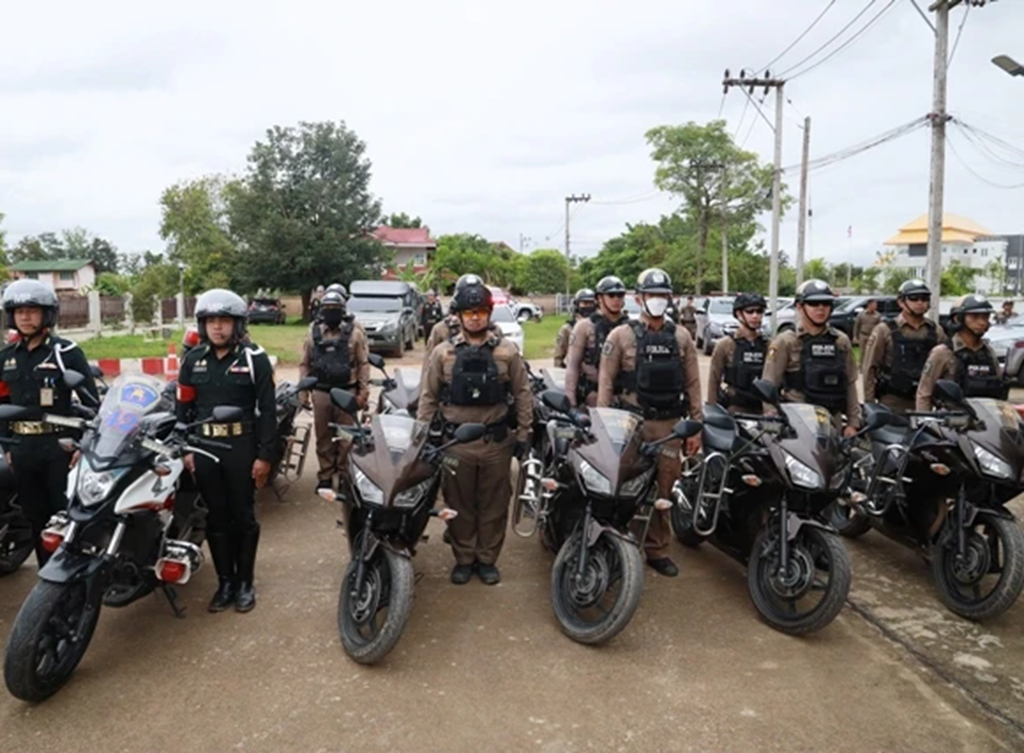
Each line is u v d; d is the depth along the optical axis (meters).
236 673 3.71
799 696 3.57
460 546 4.89
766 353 5.82
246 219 32.47
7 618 4.30
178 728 3.26
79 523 3.51
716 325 21.39
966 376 5.16
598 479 4.02
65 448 4.10
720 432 4.98
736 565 5.30
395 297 20.84
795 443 4.27
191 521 4.62
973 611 4.32
